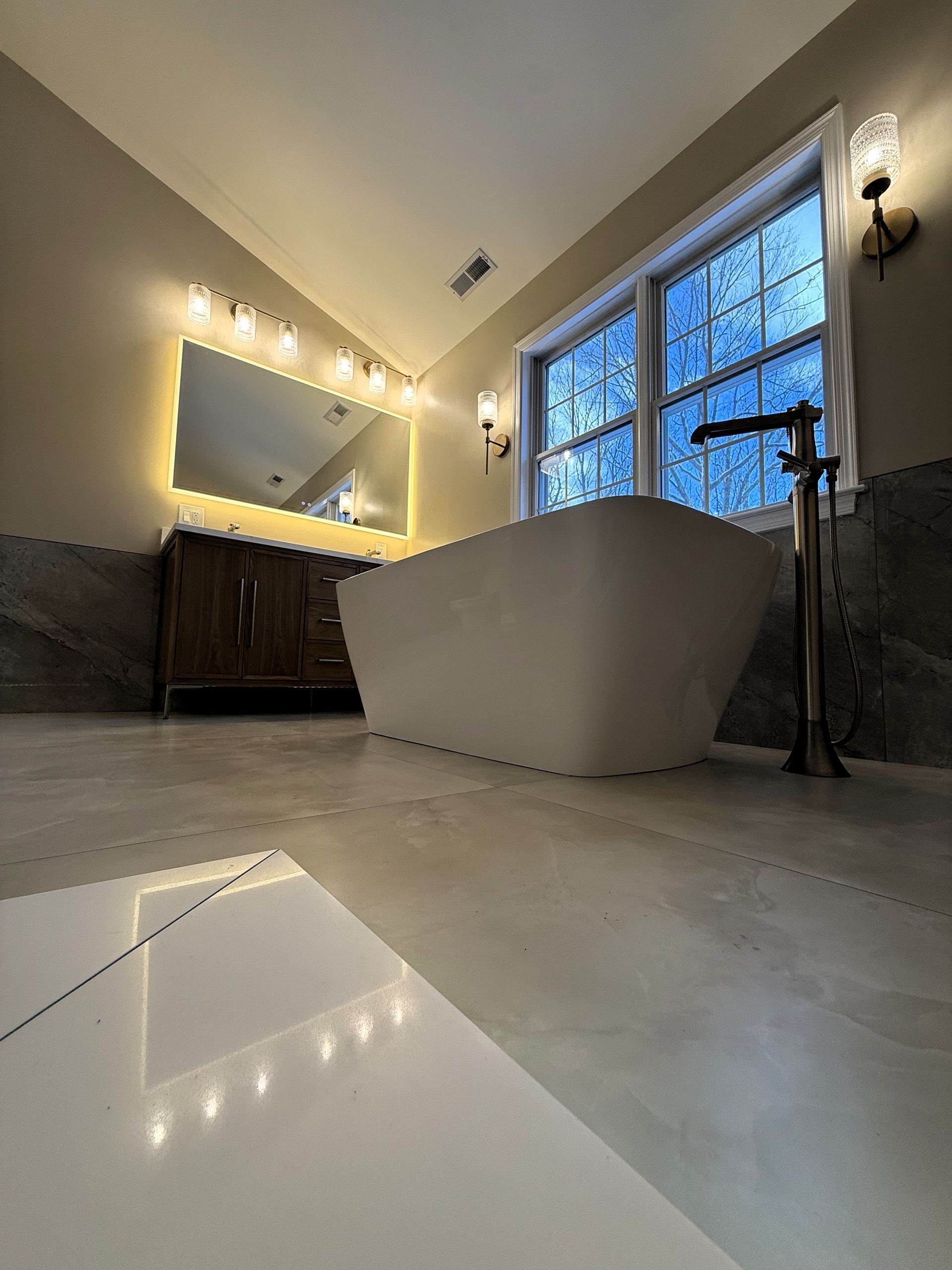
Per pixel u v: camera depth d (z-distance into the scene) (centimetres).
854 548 172
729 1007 38
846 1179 25
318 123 269
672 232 240
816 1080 31
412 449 405
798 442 147
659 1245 21
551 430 312
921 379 164
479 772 127
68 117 293
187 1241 21
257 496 339
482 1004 37
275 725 234
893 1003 39
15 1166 23
